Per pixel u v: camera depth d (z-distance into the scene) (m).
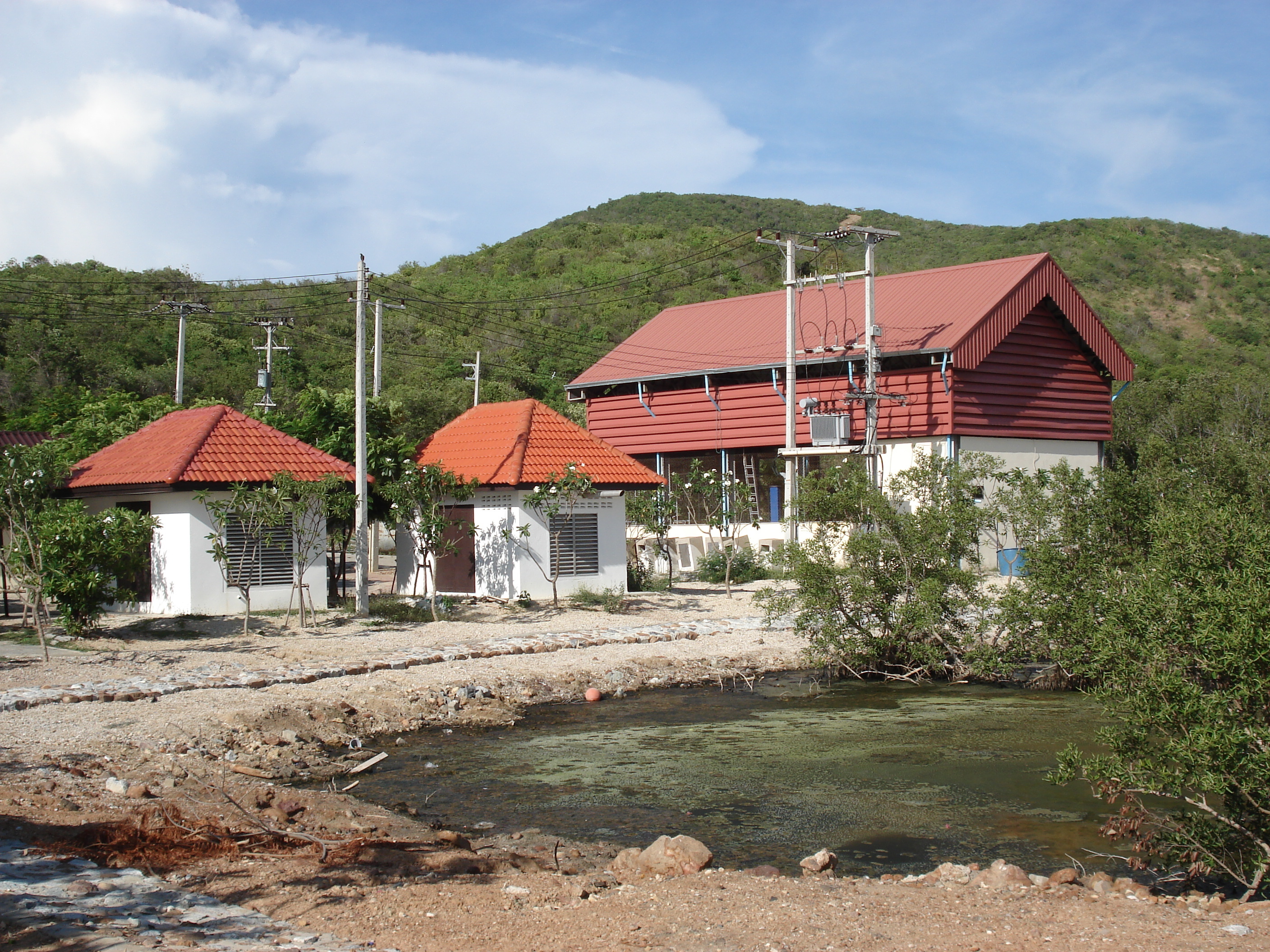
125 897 6.76
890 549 18.00
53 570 17.59
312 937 6.09
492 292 81.50
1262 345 68.94
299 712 13.50
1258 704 8.04
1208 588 8.31
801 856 8.85
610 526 25.42
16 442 31.75
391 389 51.50
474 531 23.83
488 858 8.11
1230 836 8.22
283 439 23.59
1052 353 31.55
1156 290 79.19
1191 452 23.89
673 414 35.47
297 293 74.50
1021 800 10.53
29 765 10.69
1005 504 18.00
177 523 21.23
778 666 18.28
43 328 55.59
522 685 15.95
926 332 29.50
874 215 117.06
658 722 14.33
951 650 17.77
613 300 79.38
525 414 25.89
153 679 15.14
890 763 12.05
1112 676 9.15
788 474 28.97
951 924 6.49
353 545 26.88
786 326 33.97
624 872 8.05
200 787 10.29
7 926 5.96
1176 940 6.15
